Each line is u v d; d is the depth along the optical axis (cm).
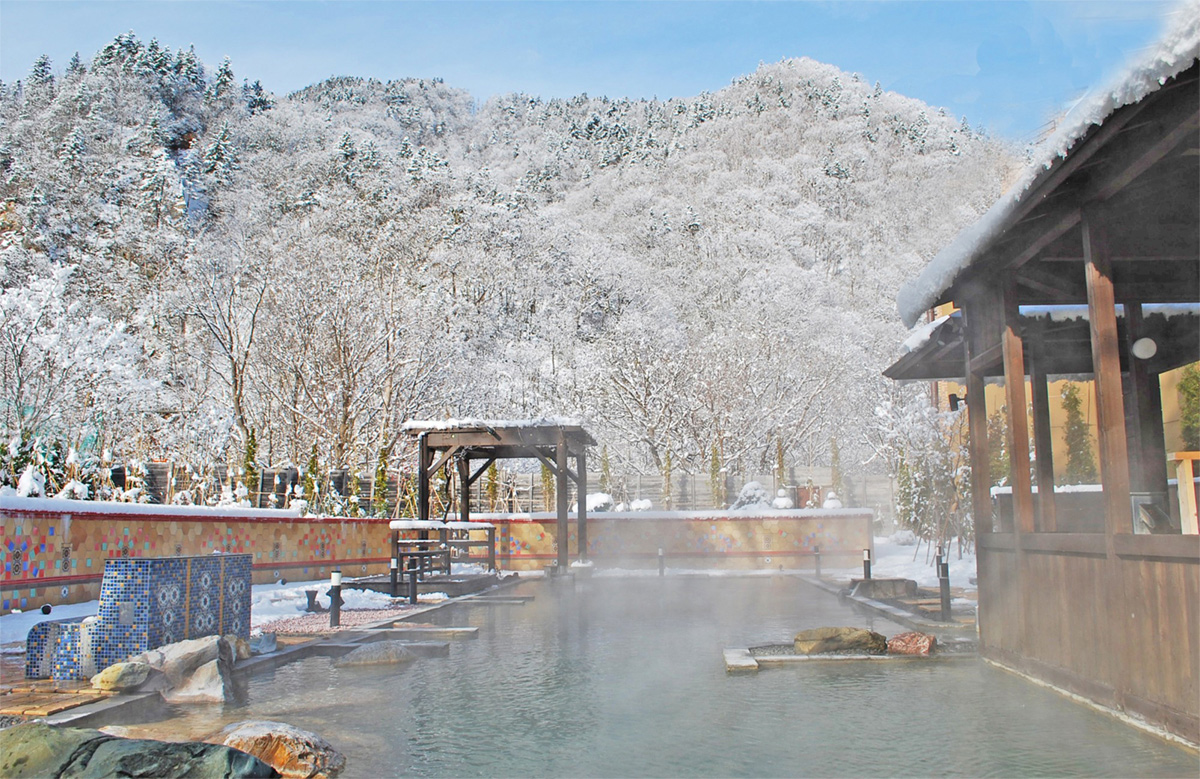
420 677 770
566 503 2131
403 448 3588
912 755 493
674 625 1155
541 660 866
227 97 8281
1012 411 747
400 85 10462
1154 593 521
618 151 8575
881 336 4675
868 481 3453
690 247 6322
